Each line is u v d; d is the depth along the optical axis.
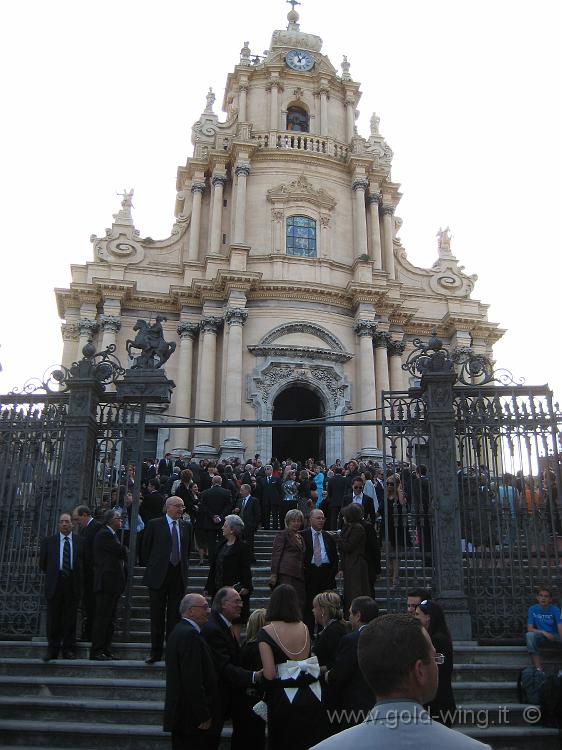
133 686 8.76
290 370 30.30
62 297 31.38
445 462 11.12
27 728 7.89
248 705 6.49
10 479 11.58
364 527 10.19
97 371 12.30
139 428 12.09
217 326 30.84
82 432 11.73
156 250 33.62
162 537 9.72
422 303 34.59
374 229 34.59
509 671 9.30
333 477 17.39
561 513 10.85
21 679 8.93
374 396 30.36
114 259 32.91
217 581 10.11
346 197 35.22
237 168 33.53
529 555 10.66
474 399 11.65
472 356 12.09
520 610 10.48
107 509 11.62
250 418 29.52
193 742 5.97
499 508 10.96
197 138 35.94
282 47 38.38
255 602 12.01
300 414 34.75
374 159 35.19
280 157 34.44
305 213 33.75
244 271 30.31
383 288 31.36
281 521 19.16
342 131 37.81
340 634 6.57
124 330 31.20
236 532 10.07
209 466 20.44
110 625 10.02
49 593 9.68
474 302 34.88
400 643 2.97
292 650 5.91
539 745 7.85
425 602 6.68
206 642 6.38
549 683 8.12
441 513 10.88
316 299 31.55
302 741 5.64
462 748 2.67
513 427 11.35
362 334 31.19
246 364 30.22
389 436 11.68
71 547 10.01
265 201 33.81
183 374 30.45
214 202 33.62
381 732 2.74
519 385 11.59
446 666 6.24
